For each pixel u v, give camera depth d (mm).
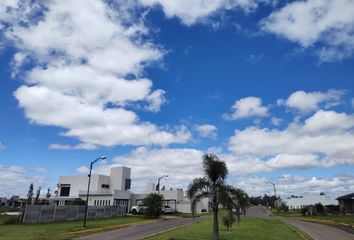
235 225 34312
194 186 20594
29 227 30391
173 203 73375
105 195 63500
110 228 32906
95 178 68812
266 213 83750
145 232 29141
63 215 40906
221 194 20109
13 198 84750
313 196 96000
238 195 20328
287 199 110438
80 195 66312
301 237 27328
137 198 69500
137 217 52031
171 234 26078
